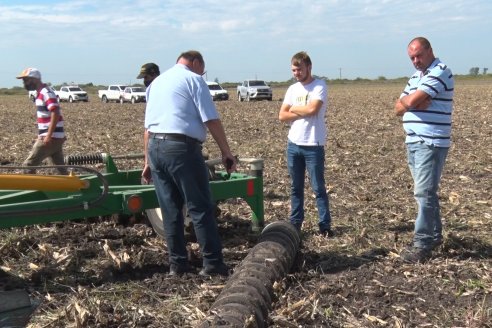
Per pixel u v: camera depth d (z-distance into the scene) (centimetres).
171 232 529
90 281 525
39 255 593
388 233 674
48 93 810
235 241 644
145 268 561
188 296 489
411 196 881
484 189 918
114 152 1509
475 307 460
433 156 552
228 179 675
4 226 495
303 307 444
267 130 2041
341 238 655
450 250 594
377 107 3238
